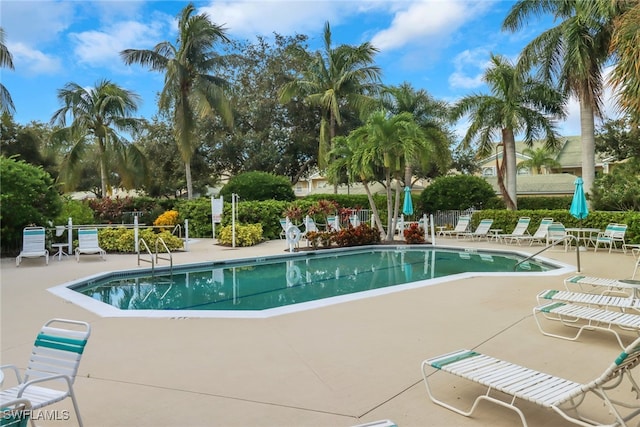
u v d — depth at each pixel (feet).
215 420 10.37
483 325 18.24
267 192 73.15
